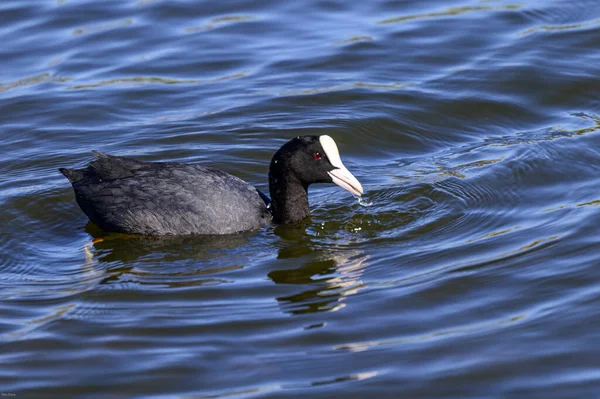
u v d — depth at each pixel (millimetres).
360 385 10078
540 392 9852
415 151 17750
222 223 14266
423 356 10617
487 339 10914
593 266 12547
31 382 10406
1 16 23422
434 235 14094
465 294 12078
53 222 15078
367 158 17484
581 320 11203
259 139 17875
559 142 17297
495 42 21828
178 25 23062
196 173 14539
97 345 11156
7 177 16516
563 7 23500
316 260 13406
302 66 20969
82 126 18594
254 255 13641
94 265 13430
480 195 15375
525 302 11773
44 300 12367
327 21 23203
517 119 18781
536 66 20609
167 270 13172
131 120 18828
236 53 21656
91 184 14453
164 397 10023
